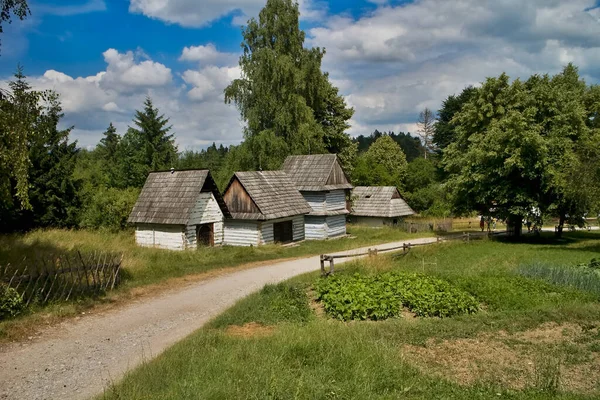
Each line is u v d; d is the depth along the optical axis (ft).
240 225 108.68
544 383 28.35
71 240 83.20
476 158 117.29
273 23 147.13
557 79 139.23
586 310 43.98
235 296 55.67
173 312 48.52
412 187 223.71
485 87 128.36
